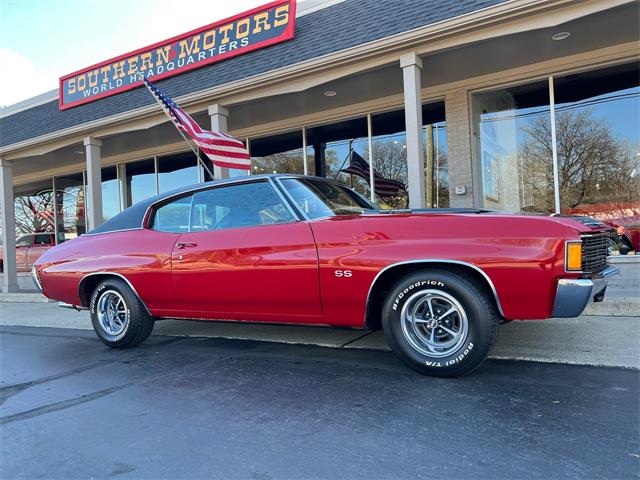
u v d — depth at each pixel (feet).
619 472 6.84
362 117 29.94
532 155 25.38
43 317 24.66
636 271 22.31
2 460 8.13
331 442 8.19
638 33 20.17
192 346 15.70
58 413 10.21
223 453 8.00
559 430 8.21
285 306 12.44
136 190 41.55
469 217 10.70
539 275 9.83
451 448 7.75
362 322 11.53
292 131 32.53
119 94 32.30
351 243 11.43
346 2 24.21
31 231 49.70
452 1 19.86
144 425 9.35
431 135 27.61
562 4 17.17
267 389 11.04
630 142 23.45
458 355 10.54
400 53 20.53
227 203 13.85
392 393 10.29
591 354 12.41
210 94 25.48
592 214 24.38
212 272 13.35
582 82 24.06
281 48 25.16
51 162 41.65
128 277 14.98
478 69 23.99
